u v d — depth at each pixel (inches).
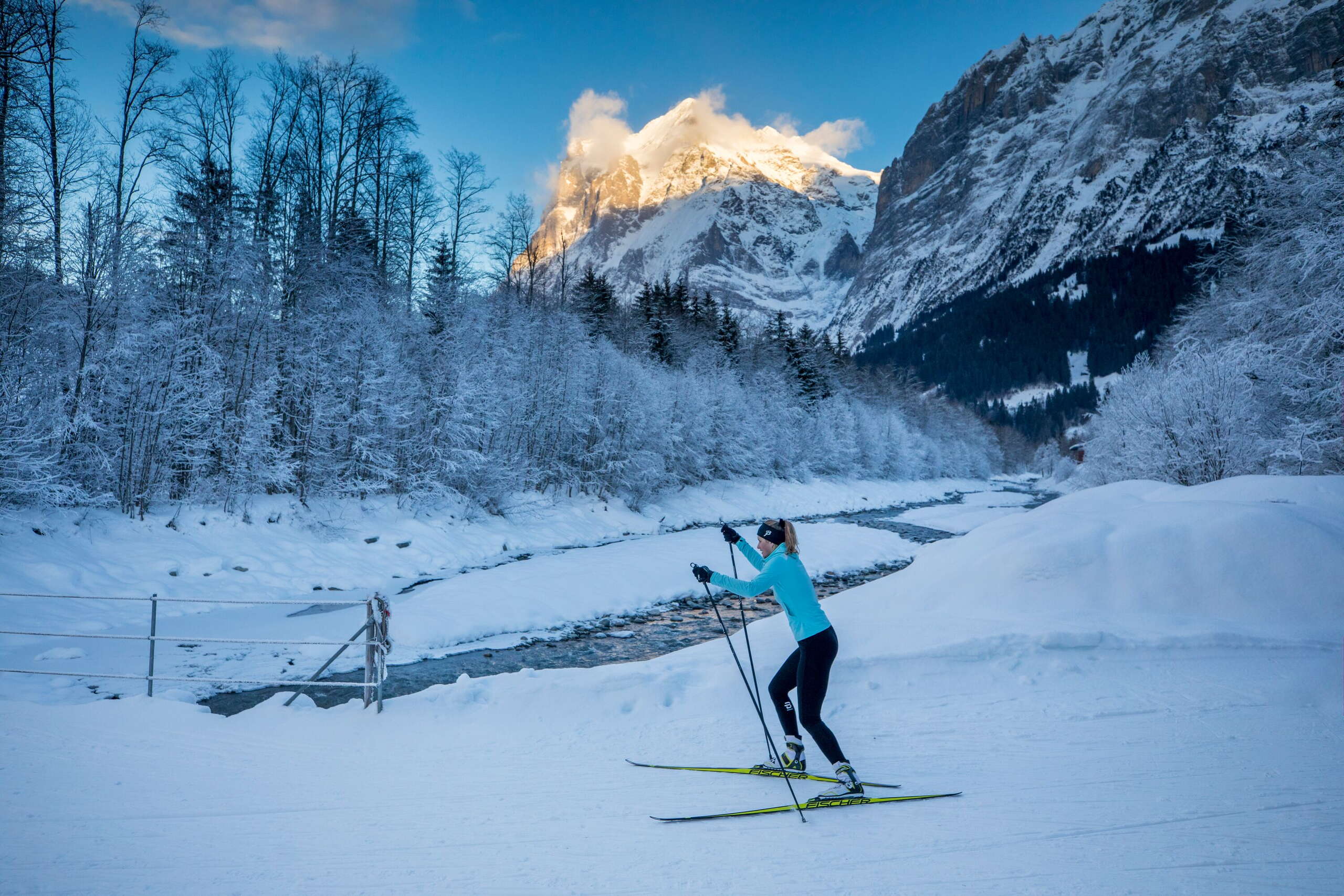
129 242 565.6
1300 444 650.8
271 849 133.3
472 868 125.1
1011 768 172.4
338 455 732.0
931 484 2610.7
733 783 167.6
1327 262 665.0
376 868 125.3
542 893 115.6
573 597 515.8
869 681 238.1
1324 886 114.8
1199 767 170.7
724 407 1496.1
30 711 213.8
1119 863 123.0
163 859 128.8
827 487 1809.8
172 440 610.9
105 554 492.4
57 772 171.3
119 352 537.0
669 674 236.5
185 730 204.8
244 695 299.0
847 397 2454.5
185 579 498.9
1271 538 295.6
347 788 165.5
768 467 1652.3
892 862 124.8
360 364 739.4
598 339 1261.1
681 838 137.5
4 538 451.8
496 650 394.9
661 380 1358.3
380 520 712.4
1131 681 237.5
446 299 900.6
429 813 151.1
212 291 638.5
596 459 1086.4
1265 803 149.5
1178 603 285.4
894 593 322.7
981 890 114.3
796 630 164.9
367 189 1015.0
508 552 757.3
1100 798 153.3
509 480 872.3
